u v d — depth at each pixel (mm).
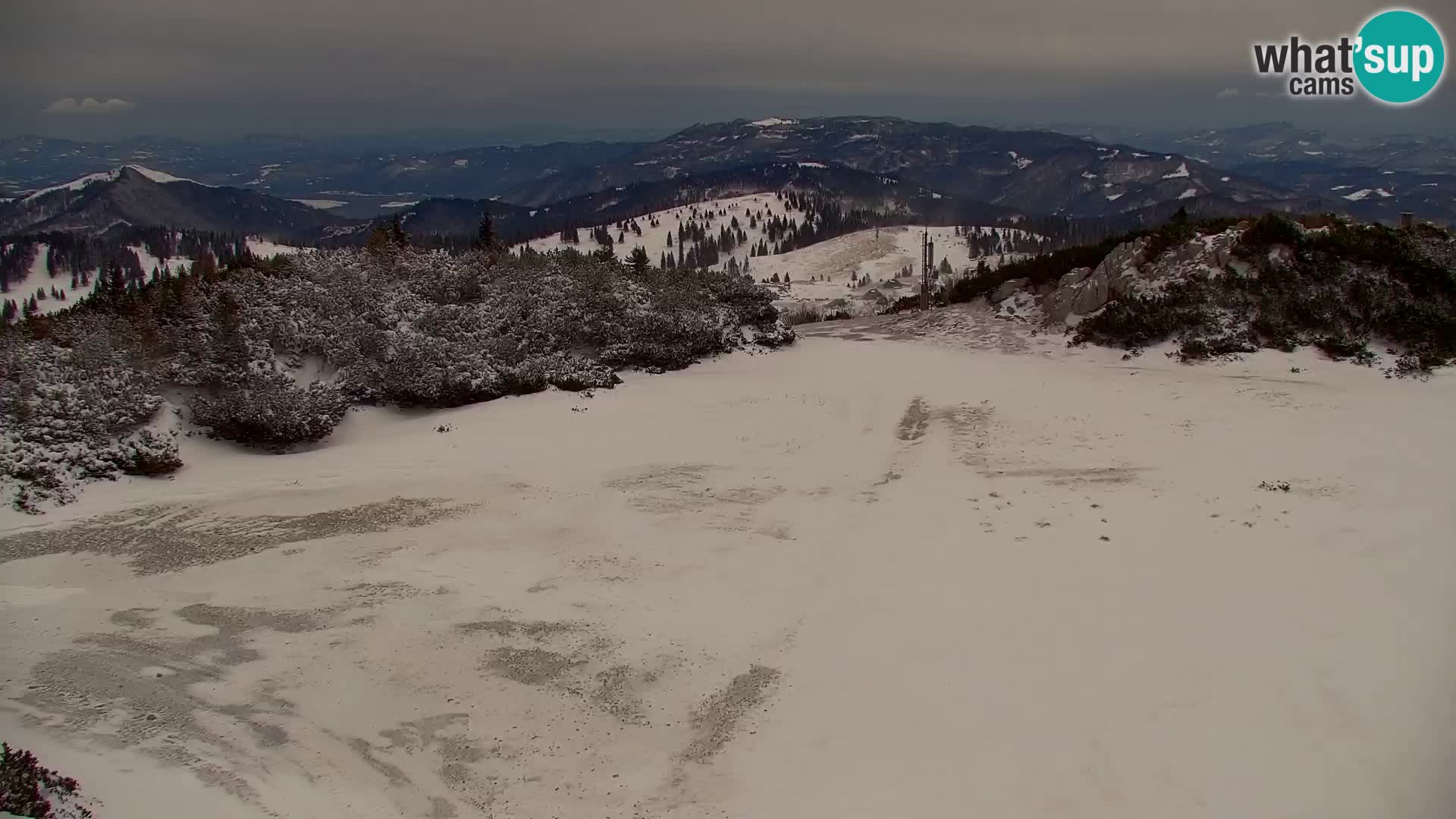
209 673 9320
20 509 14102
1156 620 9555
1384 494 12172
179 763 7695
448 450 17453
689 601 11062
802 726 8531
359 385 20625
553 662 9680
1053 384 21656
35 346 18469
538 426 19016
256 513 14195
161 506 14500
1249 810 6691
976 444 17125
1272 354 21969
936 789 7410
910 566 11742
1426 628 8555
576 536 13141
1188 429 16734
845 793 7504
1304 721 7551
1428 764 6824
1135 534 11938
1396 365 20125
